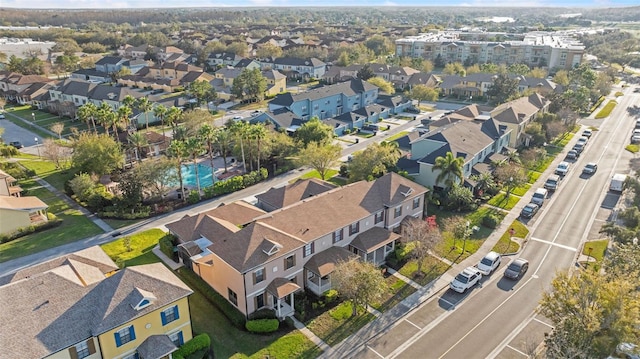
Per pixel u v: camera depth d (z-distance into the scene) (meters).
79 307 32.16
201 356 35.31
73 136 87.75
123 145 82.56
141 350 33.22
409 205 54.41
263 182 71.62
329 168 73.81
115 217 59.38
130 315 32.53
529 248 52.12
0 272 46.97
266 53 191.12
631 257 37.66
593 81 126.75
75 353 30.80
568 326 31.11
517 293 44.06
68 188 66.06
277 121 94.94
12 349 28.83
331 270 42.94
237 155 76.56
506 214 60.44
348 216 48.16
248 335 38.22
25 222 55.62
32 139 95.56
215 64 178.75
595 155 82.81
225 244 41.31
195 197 64.19
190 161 81.50
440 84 140.12
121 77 149.50
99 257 41.75
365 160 64.06
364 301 38.66
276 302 41.50
